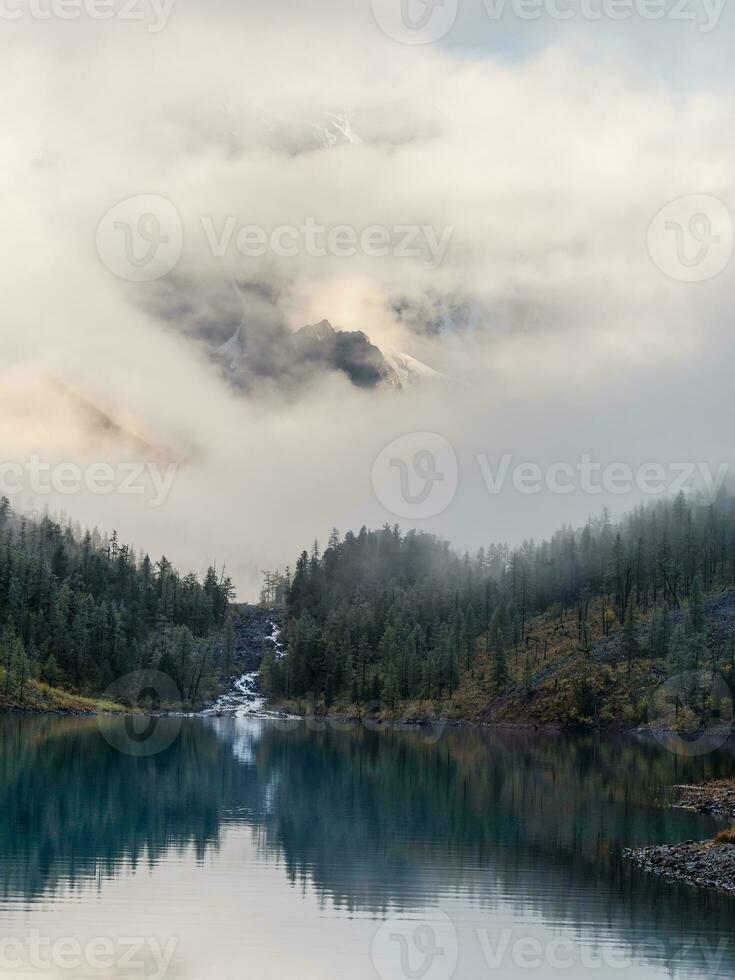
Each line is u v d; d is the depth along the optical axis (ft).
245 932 144.87
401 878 180.55
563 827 242.58
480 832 233.55
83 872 179.83
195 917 151.64
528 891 171.53
